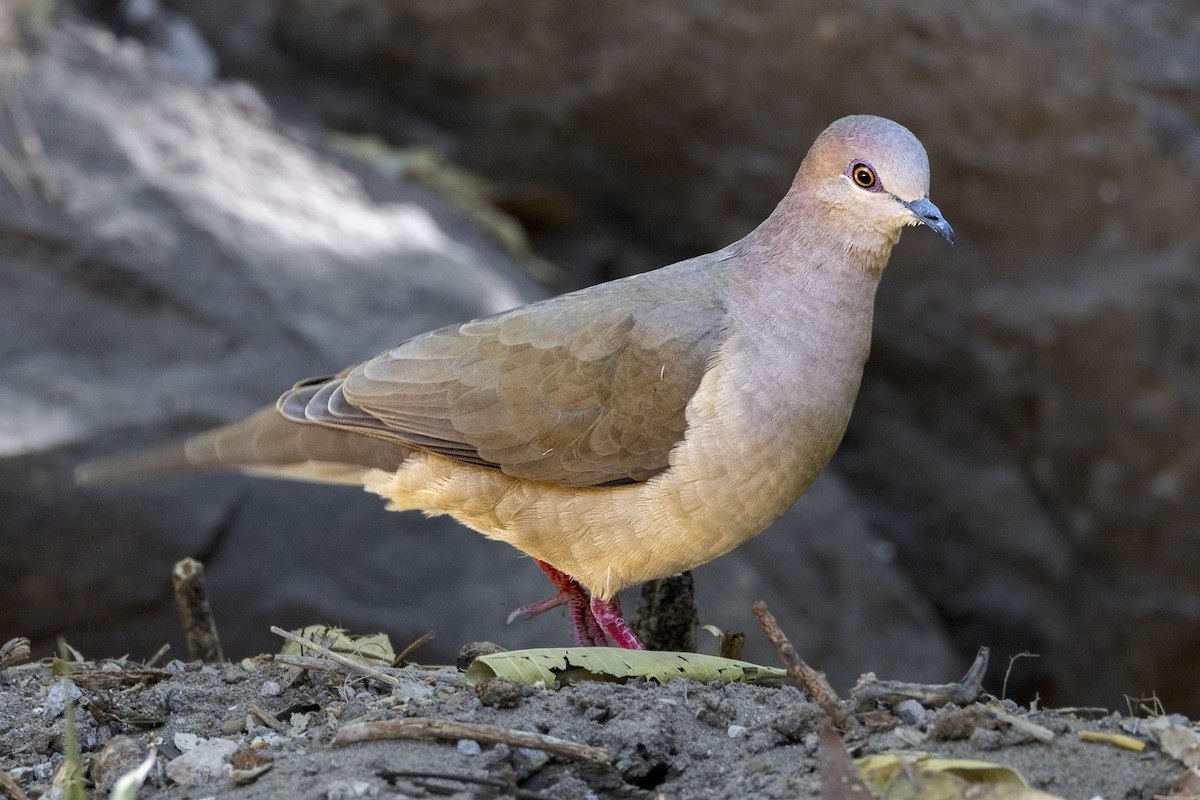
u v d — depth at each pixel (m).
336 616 11.88
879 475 16.67
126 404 12.12
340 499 12.42
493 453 7.14
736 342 6.92
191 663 6.91
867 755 5.37
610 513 7.06
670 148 17.02
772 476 6.92
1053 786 5.13
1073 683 16.41
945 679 14.57
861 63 16.41
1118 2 17.00
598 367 7.00
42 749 6.04
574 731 5.69
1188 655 16.56
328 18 17.34
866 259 6.96
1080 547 16.66
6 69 14.23
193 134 14.84
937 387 16.73
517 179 17.28
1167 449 16.41
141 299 12.93
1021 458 16.69
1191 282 16.25
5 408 11.84
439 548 12.48
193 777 5.62
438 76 17.34
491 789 5.27
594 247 17.16
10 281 12.70
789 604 13.77
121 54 15.48
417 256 14.74
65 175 13.51
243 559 11.97
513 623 12.17
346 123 17.25
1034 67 16.25
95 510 11.70
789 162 16.81
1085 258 16.53
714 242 17.16
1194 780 5.09
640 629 7.93
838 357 6.93
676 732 5.76
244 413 12.27
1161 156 16.30
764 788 5.27
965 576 16.44
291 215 14.43
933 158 16.45
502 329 7.28
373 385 7.34
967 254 16.67
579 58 16.97
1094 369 16.41
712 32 16.59
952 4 16.27
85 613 11.71
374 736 5.62
